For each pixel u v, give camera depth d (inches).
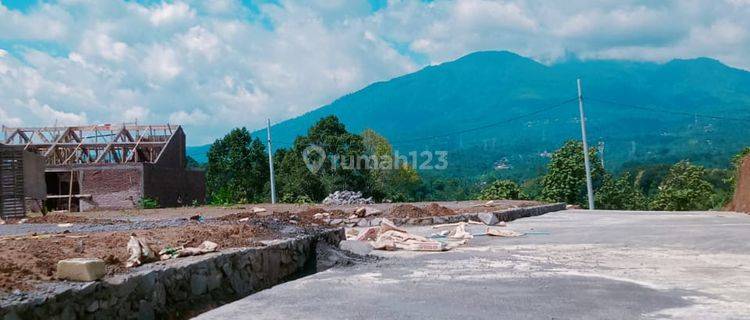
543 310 295.3
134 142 1582.2
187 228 499.2
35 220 772.6
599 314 284.8
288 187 1918.1
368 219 838.5
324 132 1959.9
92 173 1462.8
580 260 469.7
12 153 896.9
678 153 6865.2
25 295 237.6
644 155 7800.2
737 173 1387.8
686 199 1831.9
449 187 3302.2
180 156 1688.0
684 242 576.4
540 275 398.9
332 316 293.7
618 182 2047.2
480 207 1091.9
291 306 319.9
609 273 402.3
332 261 479.5
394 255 526.9
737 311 284.5
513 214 1015.6
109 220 742.5
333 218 845.8
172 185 1588.3
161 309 297.7
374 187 2030.0
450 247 569.3
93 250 350.9
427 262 475.2
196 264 331.0
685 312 285.0
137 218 785.6
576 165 1937.7
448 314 291.4
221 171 2145.7
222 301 342.0
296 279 424.8
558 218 1031.0
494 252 532.7
